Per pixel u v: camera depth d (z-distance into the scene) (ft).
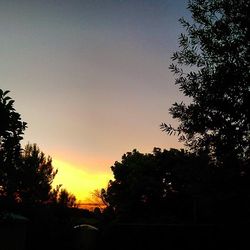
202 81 28.45
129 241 81.76
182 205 162.40
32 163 99.35
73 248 106.93
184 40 29.66
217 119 27.12
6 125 38.11
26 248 95.40
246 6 27.32
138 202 173.58
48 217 101.24
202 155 28.04
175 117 28.84
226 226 31.96
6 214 41.29
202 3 29.35
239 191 27.04
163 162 170.50
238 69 26.48
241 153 26.96
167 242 74.95
